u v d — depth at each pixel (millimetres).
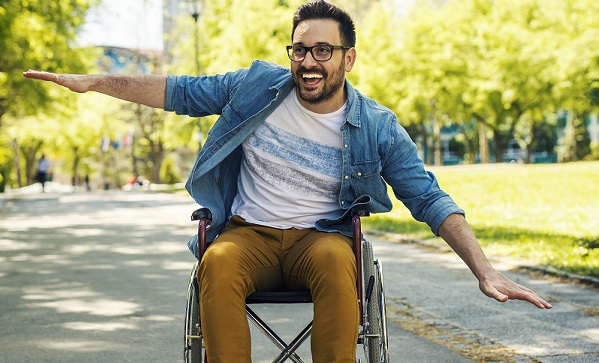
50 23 26344
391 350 6047
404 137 3971
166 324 7043
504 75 40531
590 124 80000
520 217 15617
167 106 4125
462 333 6551
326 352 3471
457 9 45406
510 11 42594
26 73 3928
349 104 3893
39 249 12828
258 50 35750
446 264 10367
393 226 15000
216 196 4051
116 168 65875
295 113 3896
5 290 8859
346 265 3559
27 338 6535
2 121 41844
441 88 45438
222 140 3941
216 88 4117
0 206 26625
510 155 77875
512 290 3494
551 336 6367
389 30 45781
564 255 10180
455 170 37312
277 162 3936
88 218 19812
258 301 3746
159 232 15641
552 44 38438
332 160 3926
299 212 3936
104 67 47281
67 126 50250
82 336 6590
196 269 3793
